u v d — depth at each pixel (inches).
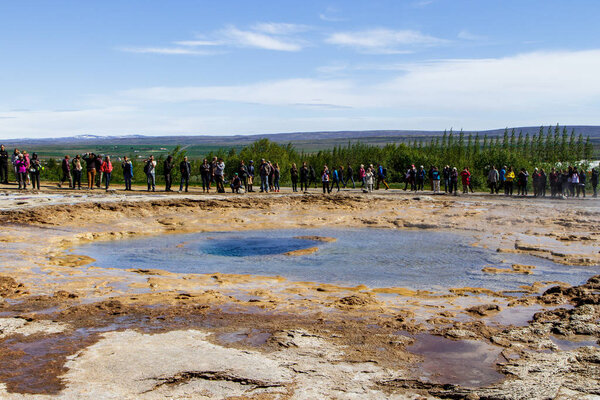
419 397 209.0
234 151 2025.1
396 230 733.9
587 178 1459.2
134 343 267.9
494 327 303.0
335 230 735.7
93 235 651.5
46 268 454.0
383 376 229.5
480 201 1031.0
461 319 319.9
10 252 516.7
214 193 1107.3
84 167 1482.5
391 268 486.3
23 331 286.0
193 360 245.0
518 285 418.6
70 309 329.4
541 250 553.3
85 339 273.9
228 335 283.0
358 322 310.2
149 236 677.9
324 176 1160.2
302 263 510.3
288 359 247.8
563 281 430.0
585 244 583.8
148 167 1091.3
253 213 863.1
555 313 326.3
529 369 236.1
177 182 1541.6
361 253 561.9
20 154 1065.5
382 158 2278.5
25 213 719.7
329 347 265.1
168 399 205.8
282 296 375.9
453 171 1205.7
